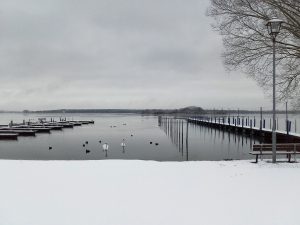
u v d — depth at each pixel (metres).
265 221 8.95
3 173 14.46
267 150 19.66
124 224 8.80
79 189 12.01
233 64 24.56
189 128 125.19
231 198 10.98
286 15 22.19
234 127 83.81
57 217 9.29
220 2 23.64
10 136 81.75
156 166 16.30
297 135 46.47
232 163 17.69
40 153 58.31
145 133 103.62
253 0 22.39
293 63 24.05
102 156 54.22
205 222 8.91
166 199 10.88
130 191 11.78
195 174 14.52
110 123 183.62
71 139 83.25
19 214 9.49
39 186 12.38
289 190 11.95
